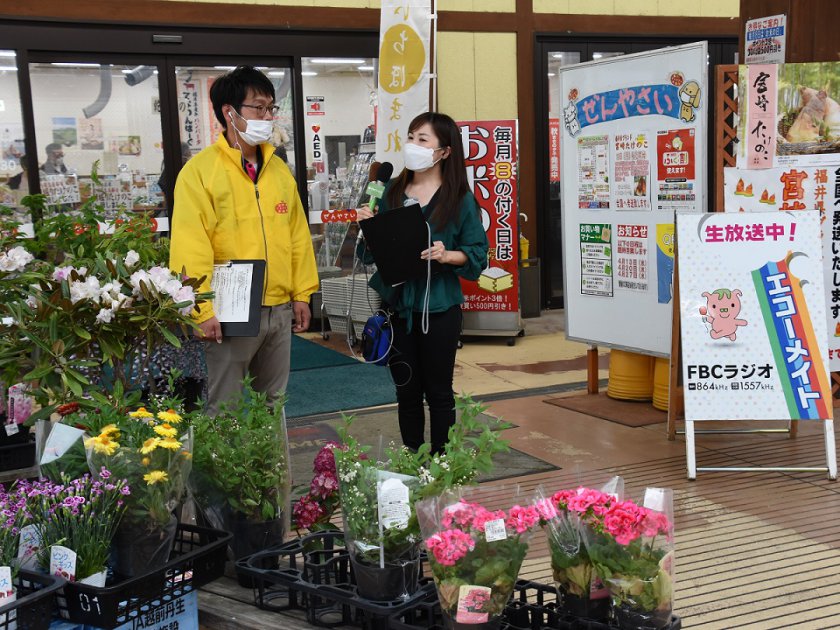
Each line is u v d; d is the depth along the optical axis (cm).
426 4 608
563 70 519
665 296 477
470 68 768
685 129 456
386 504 222
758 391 397
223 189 312
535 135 804
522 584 234
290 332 345
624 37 815
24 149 645
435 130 353
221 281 312
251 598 253
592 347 539
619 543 204
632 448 438
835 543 322
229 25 684
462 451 239
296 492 328
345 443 252
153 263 347
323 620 236
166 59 679
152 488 228
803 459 421
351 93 738
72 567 219
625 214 495
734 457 425
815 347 397
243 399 286
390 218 343
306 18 707
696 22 834
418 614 231
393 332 363
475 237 358
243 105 313
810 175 448
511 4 773
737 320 400
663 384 497
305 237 343
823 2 490
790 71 436
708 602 278
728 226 406
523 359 645
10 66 632
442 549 203
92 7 644
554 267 835
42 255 411
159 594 229
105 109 670
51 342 249
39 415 256
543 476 397
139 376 316
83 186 672
